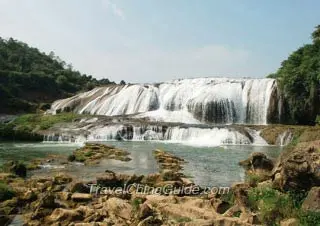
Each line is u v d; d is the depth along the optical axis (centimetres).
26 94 10656
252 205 1422
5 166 2480
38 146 4309
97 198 1820
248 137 4656
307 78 5559
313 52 6228
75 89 12500
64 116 6244
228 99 6272
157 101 7056
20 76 10781
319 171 1348
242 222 1217
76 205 1691
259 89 6275
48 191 1850
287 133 4547
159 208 1483
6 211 1598
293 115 5831
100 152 3425
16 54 14838
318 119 4703
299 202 1323
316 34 6450
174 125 5125
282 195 1391
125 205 1520
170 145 4347
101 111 7300
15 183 2091
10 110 8681
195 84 6969
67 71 14338
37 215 1526
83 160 3127
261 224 1259
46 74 12469
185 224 1245
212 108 6188
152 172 2603
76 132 5028
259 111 6138
